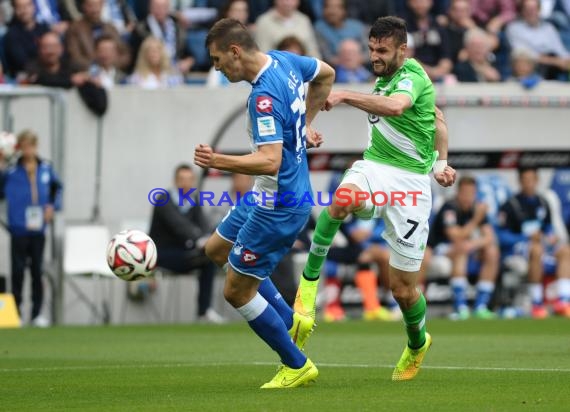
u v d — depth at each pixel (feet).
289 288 175.83
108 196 193.98
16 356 116.57
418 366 86.84
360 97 83.30
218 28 78.07
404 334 148.66
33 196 176.14
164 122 195.52
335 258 188.75
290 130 78.69
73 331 160.56
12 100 190.08
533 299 198.08
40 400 75.92
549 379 85.71
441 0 228.22
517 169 204.64
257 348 126.00
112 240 87.66
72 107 192.13
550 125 206.18
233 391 79.36
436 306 196.75
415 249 86.12
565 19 236.02
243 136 195.00
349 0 217.56
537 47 230.48
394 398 73.41
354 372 94.12
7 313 175.52
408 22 216.54
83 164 192.95
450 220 192.85
